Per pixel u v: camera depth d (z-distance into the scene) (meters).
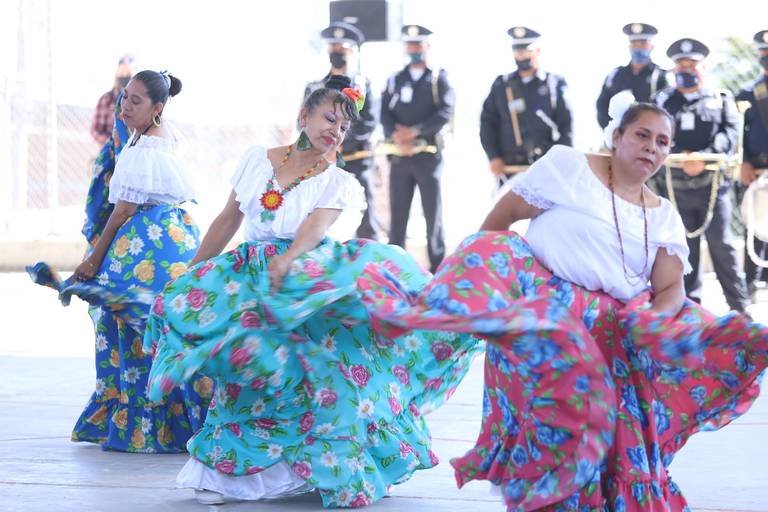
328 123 6.18
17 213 20.02
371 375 6.12
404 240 15.80
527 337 4.71
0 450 7.38
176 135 7.50
